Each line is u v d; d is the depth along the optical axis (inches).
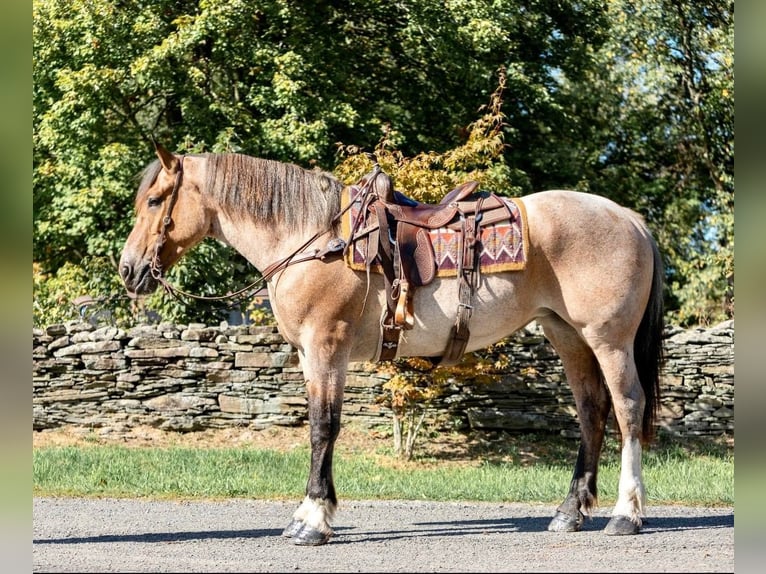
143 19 492.7
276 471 346.3
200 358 431.8
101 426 427.2
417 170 372.5
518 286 212.8
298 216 215.2
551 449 414.3
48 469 336.5
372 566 183.8
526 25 571.5
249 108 523.8
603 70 669.3
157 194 221.5
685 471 352.5
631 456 216.8
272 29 522.3
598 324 213.2
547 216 214.5
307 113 494.9
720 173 677.9
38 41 499.2
